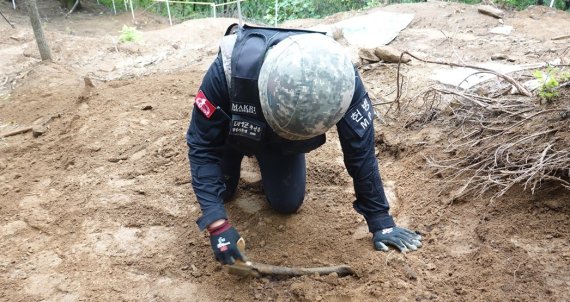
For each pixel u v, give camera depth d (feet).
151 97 15.46
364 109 7.59
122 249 9.39
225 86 7.27
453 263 8.23
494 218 9.01
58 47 21.63
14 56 21.48
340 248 8.93
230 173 9.70
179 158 12.23
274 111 6.67
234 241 7.41
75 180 11.77
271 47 6.96
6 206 10.96
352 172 7.99
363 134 7.56
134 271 8.84
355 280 8.18
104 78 18.74
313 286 8.02
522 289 7.45
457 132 11.48
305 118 6.58
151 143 12.98
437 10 21.30
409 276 8.01
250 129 7.27
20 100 16.98
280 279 8.37
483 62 15.74
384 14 21.25
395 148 11.89
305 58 6.48
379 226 8.59
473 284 7.73
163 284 8.50
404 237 8.68
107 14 36.68
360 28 20.24
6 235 9.98
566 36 17.25
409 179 10.77
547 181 9.18
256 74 6.88
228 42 7.46
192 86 16.07
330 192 10.68
